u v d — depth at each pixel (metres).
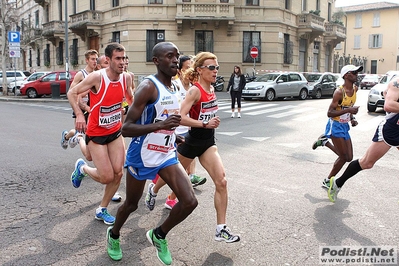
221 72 26.73
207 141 4.19
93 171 4.69
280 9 27.02
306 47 31.06
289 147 9.18
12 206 5.07
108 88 4.27
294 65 29.47
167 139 3.36
